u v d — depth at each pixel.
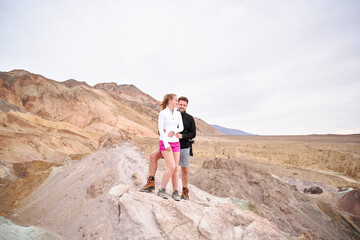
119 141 14.74
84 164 14.70
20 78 69.00
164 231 2.73
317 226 16.33
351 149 48.62
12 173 20.98
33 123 38.22
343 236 16.97
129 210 2.79
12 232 8.83
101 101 81.81
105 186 11.02
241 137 108.19
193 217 3.09
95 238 8.40
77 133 45.16
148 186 3.65
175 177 3.76
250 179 18.84
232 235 3.05
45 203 12.20
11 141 27.84
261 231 2.93
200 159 49.56
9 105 38.25
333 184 36.84
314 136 106.25
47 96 68.69
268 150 53.00
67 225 9.85
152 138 76.50
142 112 111.19
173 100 3.89
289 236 10.05
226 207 3.59
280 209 16.19
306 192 31.89
